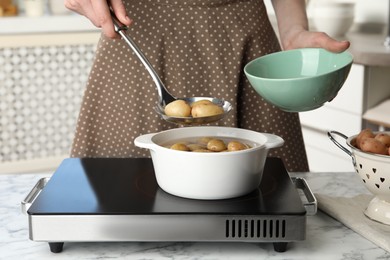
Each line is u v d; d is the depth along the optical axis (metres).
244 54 1.52
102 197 1.04
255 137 1.14
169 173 1.04
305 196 1.24
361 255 1.00
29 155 3.99
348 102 2.95
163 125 1.51
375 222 1.09
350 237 1.07
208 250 1.02
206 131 1.18
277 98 1.13
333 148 3.11
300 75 1.26
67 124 4.02
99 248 1.02
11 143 3.94
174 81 1.50
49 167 4.00
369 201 1.19
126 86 1.51
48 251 1.01
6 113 3.89
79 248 1.02
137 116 1.51
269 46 1.56
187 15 1.49
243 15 1.51
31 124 3.95
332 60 1.23
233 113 1.51
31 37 3.80
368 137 1.09
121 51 1.49
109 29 1.25
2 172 3.92
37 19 3.78
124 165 1.21
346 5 3.32
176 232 0.98
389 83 2.88
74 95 3.98
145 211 0.98
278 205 1.01
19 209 1.18
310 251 1.01
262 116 1.55
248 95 1.54
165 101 1.25
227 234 0.98
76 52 3.91
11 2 3.95
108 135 1.53
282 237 0.98
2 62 3.79
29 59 3.84
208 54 1.50
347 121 2.98
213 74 1.51
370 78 2.85
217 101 1.26
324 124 3.13
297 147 1.60
